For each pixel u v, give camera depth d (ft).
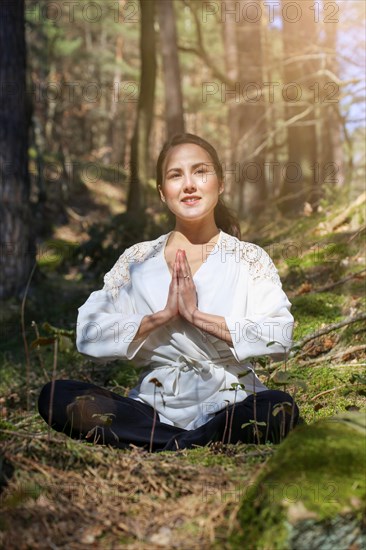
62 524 7.10
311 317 16.25
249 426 9.07
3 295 27.22
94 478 7.94
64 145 85.40
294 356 14.15
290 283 20.25
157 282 9.86
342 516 6.53
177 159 9.89
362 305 15.99
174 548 6.73
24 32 28.89
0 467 7.79
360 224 22.65
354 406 10.62
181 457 8.57
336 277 19.17
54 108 83.56
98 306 10.01
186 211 9.84
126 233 27.27
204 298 9.61
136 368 15.52
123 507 7.38
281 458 7.26
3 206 27.71
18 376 17.33
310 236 23.76
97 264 27.43
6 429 8.79
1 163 27.99
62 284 29.25
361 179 31.19
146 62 35.22
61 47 85.15
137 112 35.47
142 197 34.01
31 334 21.63
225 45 52.65
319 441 7.38
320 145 45.60
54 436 8.60
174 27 37.78
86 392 9.37
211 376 9.50
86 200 78.59
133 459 8.23
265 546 6.58
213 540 6.79
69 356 17.43
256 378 10.01
